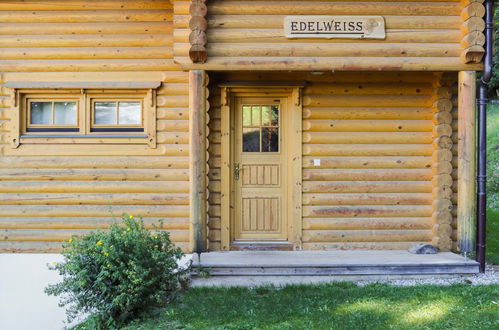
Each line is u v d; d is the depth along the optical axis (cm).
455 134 604
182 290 478
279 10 514
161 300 436
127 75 610
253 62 511
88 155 611
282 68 511
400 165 609
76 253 420
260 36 512
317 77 607
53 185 607
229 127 607
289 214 613
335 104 608
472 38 504
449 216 594
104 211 608
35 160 607
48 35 610
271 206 620
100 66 609
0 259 585
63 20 609
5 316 471
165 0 604
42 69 608
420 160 610
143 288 415
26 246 607
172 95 611
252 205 620
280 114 620
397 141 610
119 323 415
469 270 520
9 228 607
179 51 511
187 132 611
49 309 485
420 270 520
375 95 610
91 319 417
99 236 434
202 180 521
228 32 511
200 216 521
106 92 611
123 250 425
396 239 605
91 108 616
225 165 606
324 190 607
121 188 609
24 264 570
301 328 379
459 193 531
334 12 517
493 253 624
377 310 411
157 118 611
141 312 427
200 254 539
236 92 612
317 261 532
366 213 605
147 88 605
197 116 517
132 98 617
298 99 603
